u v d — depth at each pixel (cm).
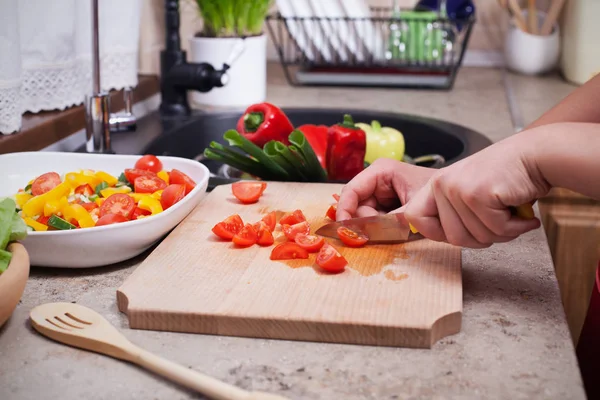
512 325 74
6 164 101
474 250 94
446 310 72
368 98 204
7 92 111
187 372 62
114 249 84
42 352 68
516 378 65
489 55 270
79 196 94
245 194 105
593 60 220
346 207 97
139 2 160
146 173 99
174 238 91
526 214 74
